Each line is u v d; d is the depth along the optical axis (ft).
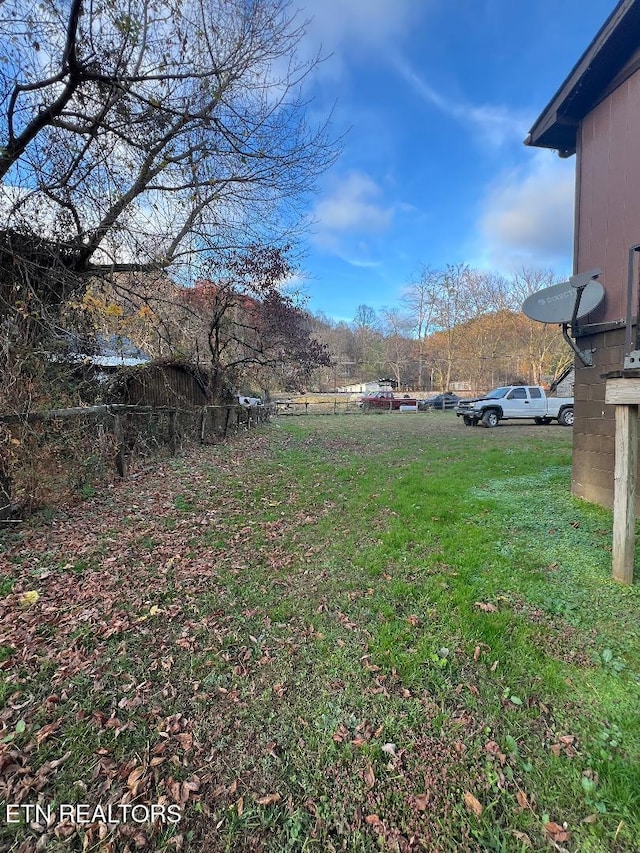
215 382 39.29
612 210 13.55
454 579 9.56
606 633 7.45
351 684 6.43
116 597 9.10
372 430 47.42
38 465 14.16
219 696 6.25
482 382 131.23
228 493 17.63
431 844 4.22
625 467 8.96
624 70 12.84
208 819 4.50
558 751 5.15
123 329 23.09
